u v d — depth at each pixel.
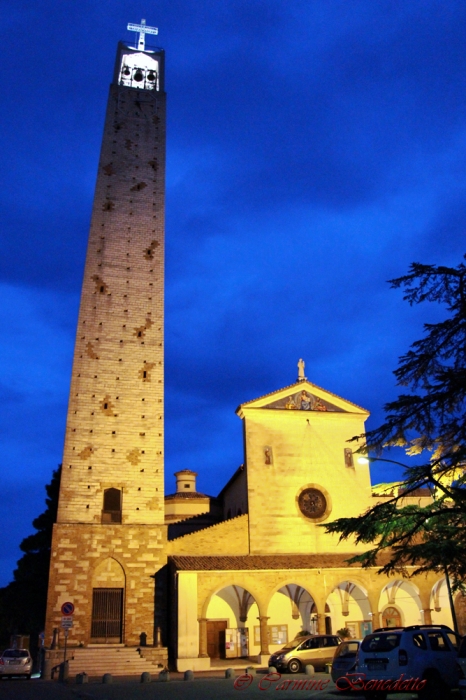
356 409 58.91
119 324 54.41
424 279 20.86
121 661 42.28
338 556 52.31
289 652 38.44
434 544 22.98
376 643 22.95
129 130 63.84
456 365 20.94
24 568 68.25
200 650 44.16
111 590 46.53
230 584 46.62
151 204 60.28
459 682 20.91
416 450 23.30
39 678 42.38
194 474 76.31
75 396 50.97
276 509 53.66
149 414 52.00
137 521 48.69
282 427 56.78
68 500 47.84
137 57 71.75
